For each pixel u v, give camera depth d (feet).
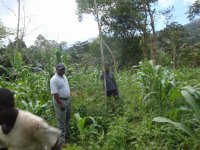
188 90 8.39
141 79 11.75
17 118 3.99
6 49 20.18
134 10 41.34
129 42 43.68
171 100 9.53
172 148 7.91
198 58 33.37
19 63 14.29
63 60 15.52
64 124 9.84
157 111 9.84
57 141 4.05
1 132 4.09
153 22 41.06
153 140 8.38
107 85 12.61
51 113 11.50
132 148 8.44
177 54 34.09
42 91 12.17
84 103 11.95
